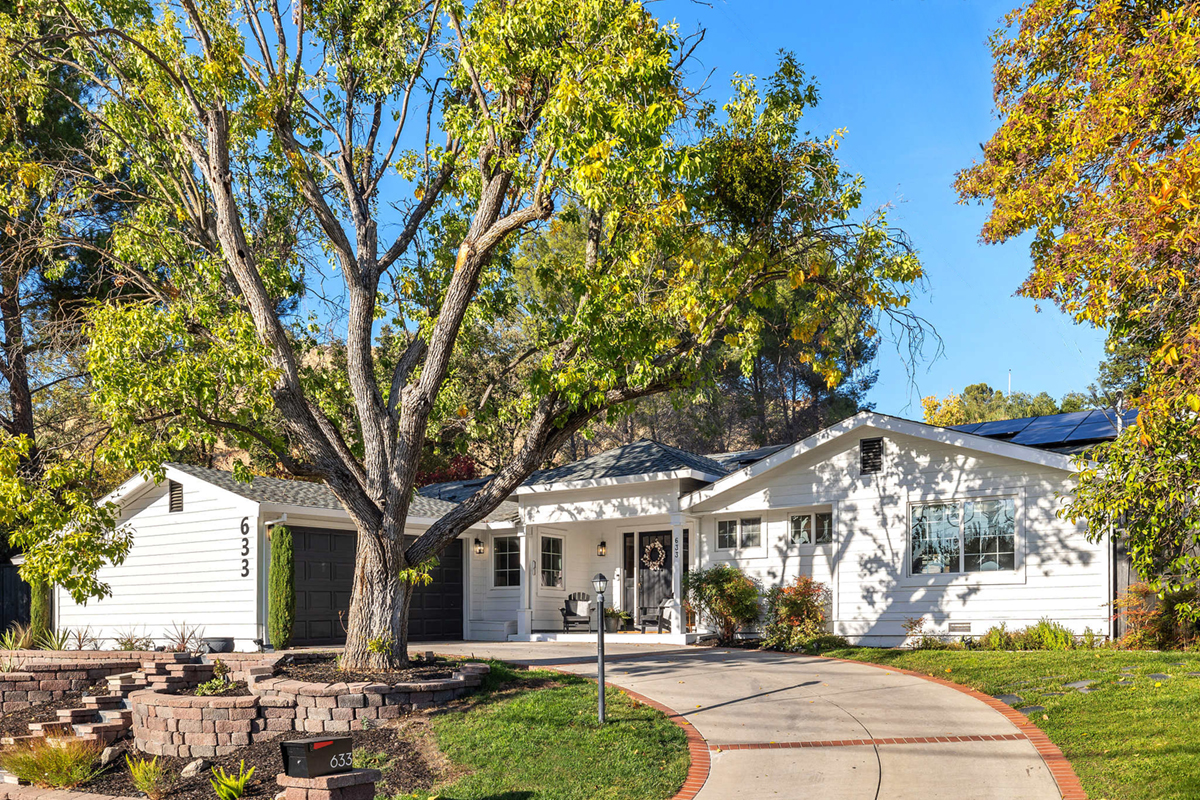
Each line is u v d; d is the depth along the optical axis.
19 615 25.06
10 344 24.75
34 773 11.24
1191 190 7.76
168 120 14.42
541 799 8.48
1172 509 8.20
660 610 21.28
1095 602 15.98
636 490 21.39
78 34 13.81
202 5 14.56
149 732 11.91
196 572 20.45
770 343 35.50
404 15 15.33
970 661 13.97
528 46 11.84
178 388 12.07
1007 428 20.91
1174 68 9.17
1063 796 7.78
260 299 13.38
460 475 37.41
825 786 8.39
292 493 21.05
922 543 17.92
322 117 15.70
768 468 19.64
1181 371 7.51
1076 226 9.79
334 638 20.25
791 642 17.70
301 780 7.80
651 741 9.84
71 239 16.34
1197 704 9.70
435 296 16.53
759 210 13.66
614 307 13.00
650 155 11.12
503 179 13.02
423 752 10.16
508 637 22.89
